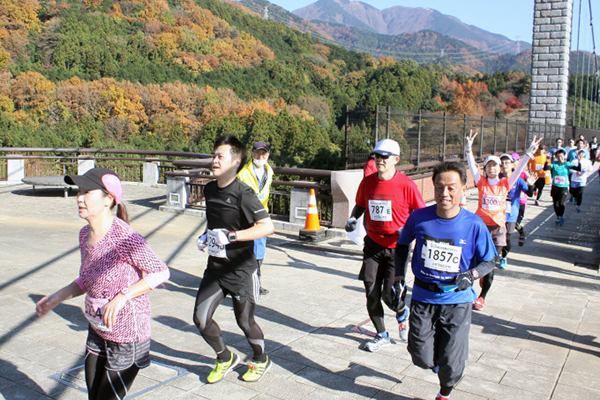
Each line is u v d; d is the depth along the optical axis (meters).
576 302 5.88
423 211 3.31
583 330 4.97
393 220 4.07
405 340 4.53
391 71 169.00
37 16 136.50
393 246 4.14
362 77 176.75
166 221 10.18
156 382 3.65
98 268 2.55
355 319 5.09
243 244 3.44
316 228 8.72
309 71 177.12
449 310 3.18
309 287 6.15
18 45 116.56
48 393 3.45
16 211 10.77
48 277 6.12
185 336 4.54
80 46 122.94
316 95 155.62
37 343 4.29
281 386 3.65
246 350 4.25
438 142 14.37
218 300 3.53
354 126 10.84
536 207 13.61
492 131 20.30
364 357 4.19
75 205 11.60
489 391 3.64
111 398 2.64
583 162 12.48
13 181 14.91
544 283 6.68
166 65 139.25
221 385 3.64
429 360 3.19
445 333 3.17
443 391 3.28
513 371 3.99
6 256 7.05
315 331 4.75
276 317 5.09
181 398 3.43
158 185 14.58
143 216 10.62
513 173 6.12
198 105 112.69
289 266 7.14
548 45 26.56
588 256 8.10
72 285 2.69
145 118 102.38
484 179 6.21
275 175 10.85
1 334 4.45
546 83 26.91
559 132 27.09
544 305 5.73
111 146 67.94
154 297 5.61
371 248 4.23
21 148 14.75
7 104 90.38
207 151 95.38
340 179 8.85
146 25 157.75
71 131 84.88
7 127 75.50
